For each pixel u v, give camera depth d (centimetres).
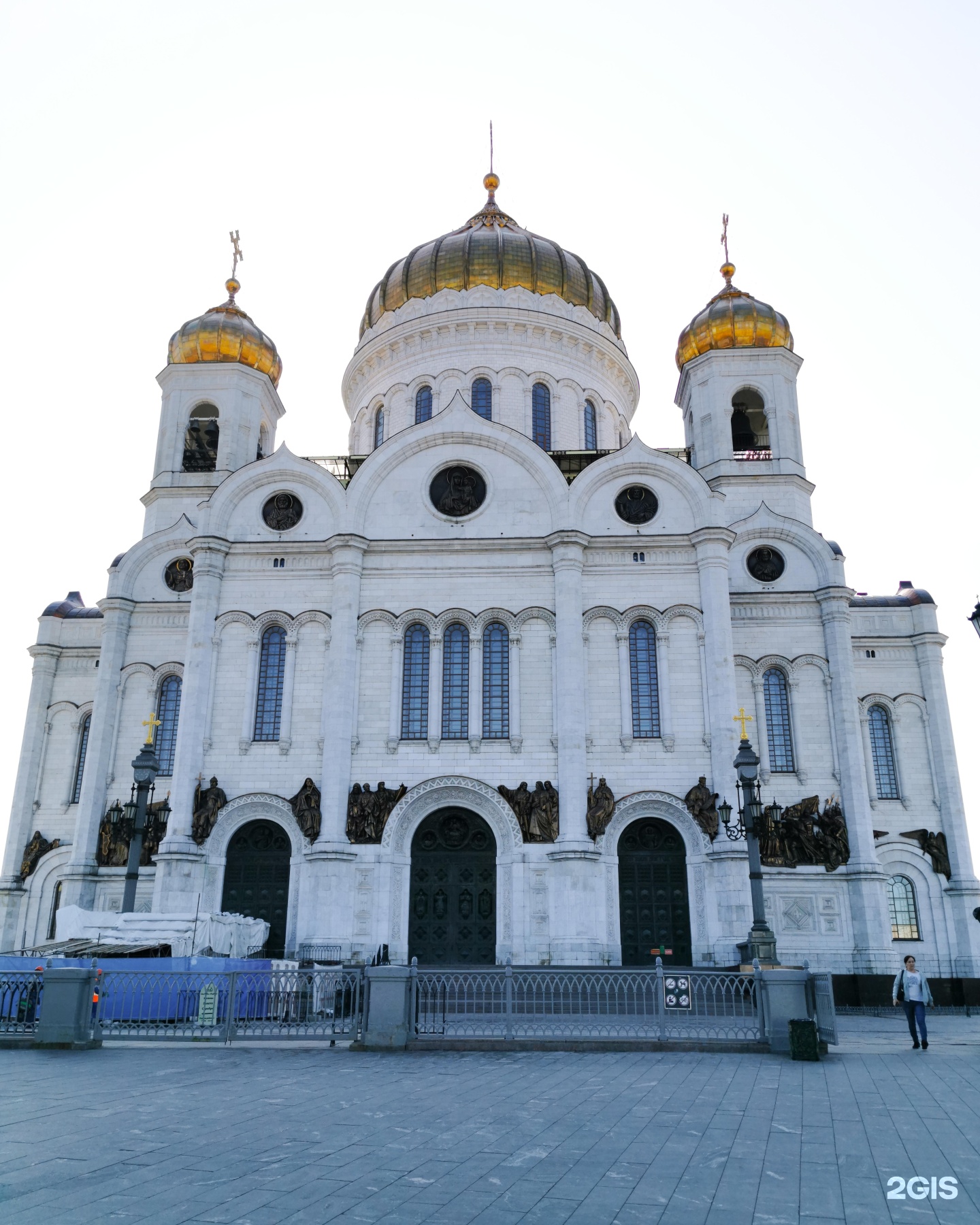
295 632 4744
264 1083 1788
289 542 4853
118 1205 995
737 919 4194
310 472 4978
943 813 5153
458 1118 1460
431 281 6194
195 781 4525
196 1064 2050
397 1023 2355
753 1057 2233
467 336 6038
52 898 5059
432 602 4759
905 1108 1572
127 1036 2392
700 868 4344
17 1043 2289
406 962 4291
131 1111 1490
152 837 4759
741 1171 1157
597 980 2500
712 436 5531
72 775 5275
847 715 4853
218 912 4078
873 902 4516
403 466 4994
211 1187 1065
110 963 2689
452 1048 2334
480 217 6969
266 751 4581
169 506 5491
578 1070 1998
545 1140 1313
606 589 4750
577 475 5053
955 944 4925
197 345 5728
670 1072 1973
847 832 4681
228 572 4869
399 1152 1240
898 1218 978
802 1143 1309
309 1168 1152
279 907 4431
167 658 5134
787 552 5194
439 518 4900
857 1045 2641
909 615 5509
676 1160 1206
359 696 4638
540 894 4281
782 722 4959
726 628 4625
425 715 4625
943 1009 4609
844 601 5038
